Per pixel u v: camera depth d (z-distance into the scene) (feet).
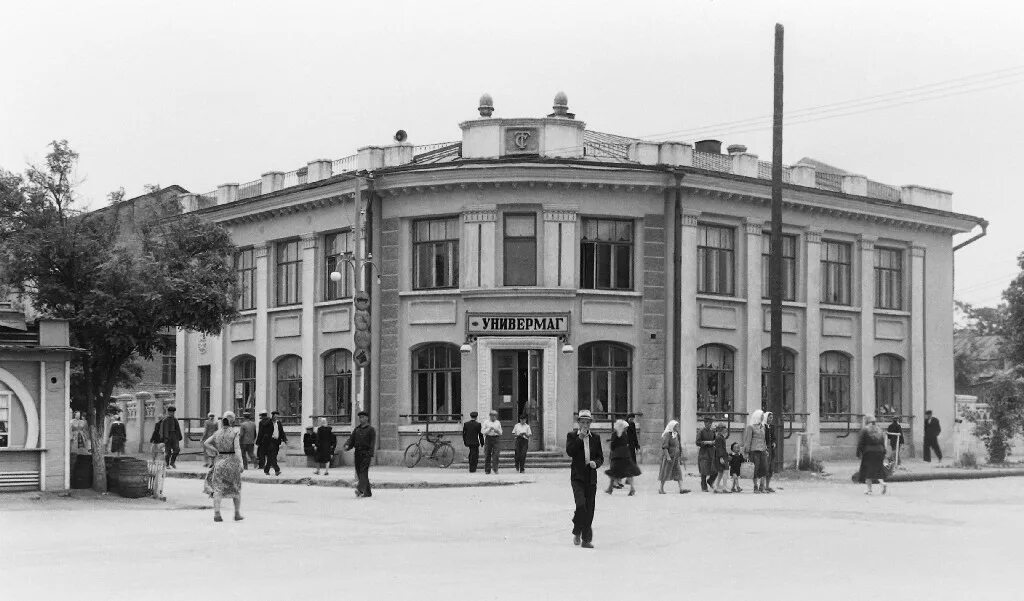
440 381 136.46
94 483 93.20
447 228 136.56
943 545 62.44
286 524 73.77
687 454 135.95
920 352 161.17
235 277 99.71
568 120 136.05
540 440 132.57
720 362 142.10
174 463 133.80
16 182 93.15
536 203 133.80
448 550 60.08
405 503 88.94
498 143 135.64
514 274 134.62
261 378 153.38
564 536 67.15
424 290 136.46
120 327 92.94
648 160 136.98
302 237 148.77
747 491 100.22
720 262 142.72
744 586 47.88
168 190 167.22
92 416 95.30
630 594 45.65
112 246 95.81
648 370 135.74
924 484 111.14
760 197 142.82
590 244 135.54
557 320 132.67
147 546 61.72
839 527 71.41
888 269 160.45
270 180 153.48
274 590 46.52
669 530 69.56
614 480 99.71
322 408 146.51
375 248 138.62
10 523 74.02
